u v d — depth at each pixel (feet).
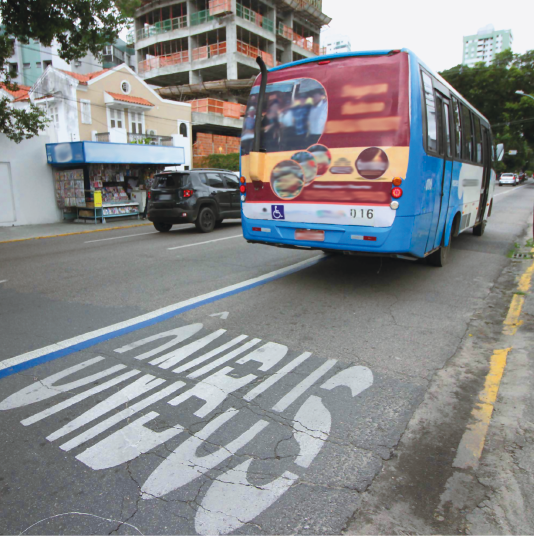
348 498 7.80
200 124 116.67
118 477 8.29
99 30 37.58
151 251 31.78
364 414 10.41
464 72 143.84
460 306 18.44
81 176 54.08
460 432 9.77
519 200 81.71
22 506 7.57
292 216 18.99
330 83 17.58
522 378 12.20
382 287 21.22
